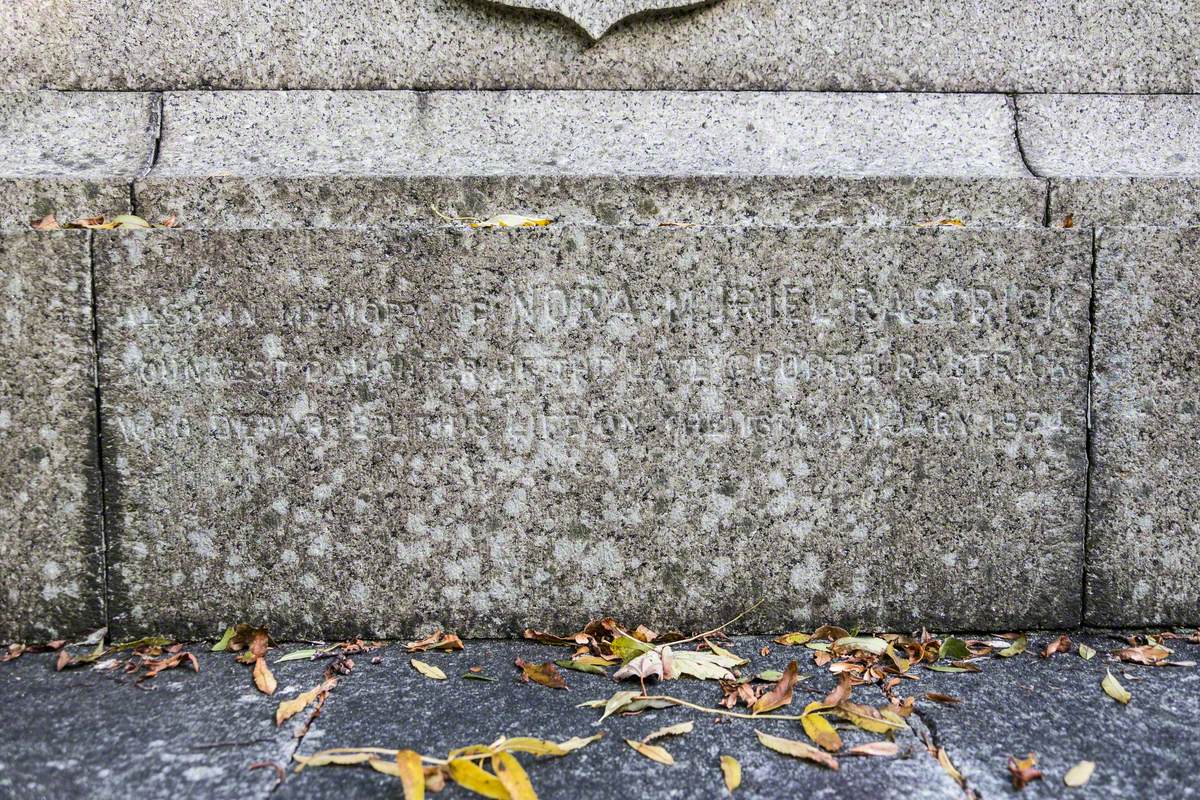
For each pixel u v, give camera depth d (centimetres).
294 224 217
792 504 201
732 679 176
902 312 198
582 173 230
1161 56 255
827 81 253
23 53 245
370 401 197
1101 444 202
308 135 243
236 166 234
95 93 246
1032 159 245
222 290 193
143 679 179
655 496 200
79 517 194
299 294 194
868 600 203
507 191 218
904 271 197
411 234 194
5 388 191
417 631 201
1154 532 204
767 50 253
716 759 149
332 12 249
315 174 227
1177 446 202
